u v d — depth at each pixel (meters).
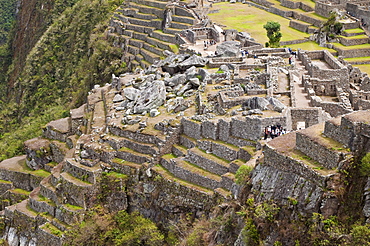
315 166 52.75
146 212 79.81
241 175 60.12
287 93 87.31
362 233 47.25
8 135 165.62
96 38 193.38
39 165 107.31
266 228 53.47
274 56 110.88
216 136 76.69
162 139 83.00
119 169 83.94
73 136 106.25
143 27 179.62
